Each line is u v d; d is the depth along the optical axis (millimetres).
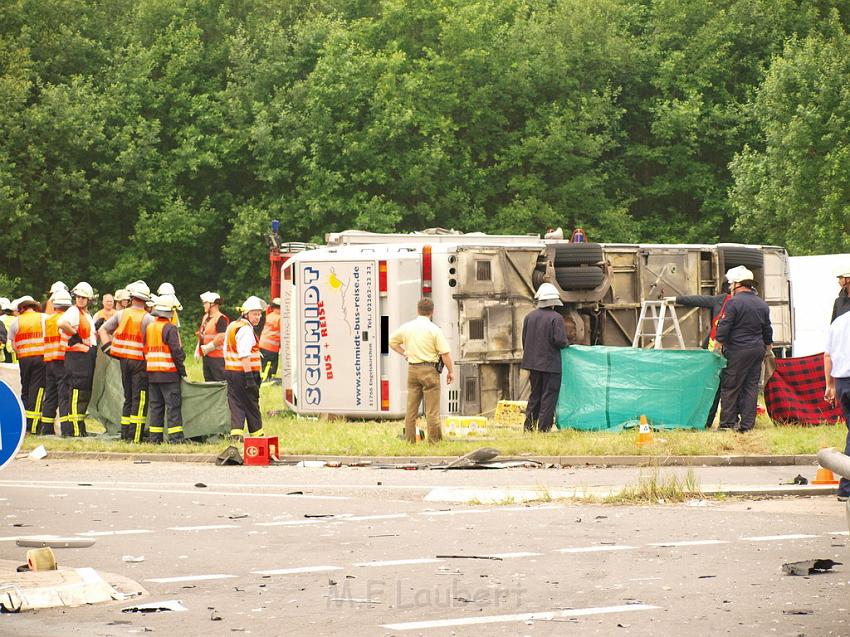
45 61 173500
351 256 72562
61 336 67625
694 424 61562
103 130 170250
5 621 25156
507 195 181750
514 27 181250
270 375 94500
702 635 22609
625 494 41062
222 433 63562
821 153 158250
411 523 36906
